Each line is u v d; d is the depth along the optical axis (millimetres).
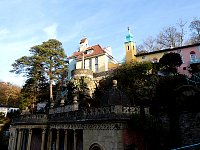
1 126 42125
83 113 19906
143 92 24953
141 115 16750
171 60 29281
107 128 16859
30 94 39375
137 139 16609
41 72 38031
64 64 40344
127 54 42812
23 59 37531
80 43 53062
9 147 29875
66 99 33562
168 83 22594
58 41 40969
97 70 44594
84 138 19203
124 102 19047
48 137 25531
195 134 16953
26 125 26797
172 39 50719
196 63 31172
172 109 19281
